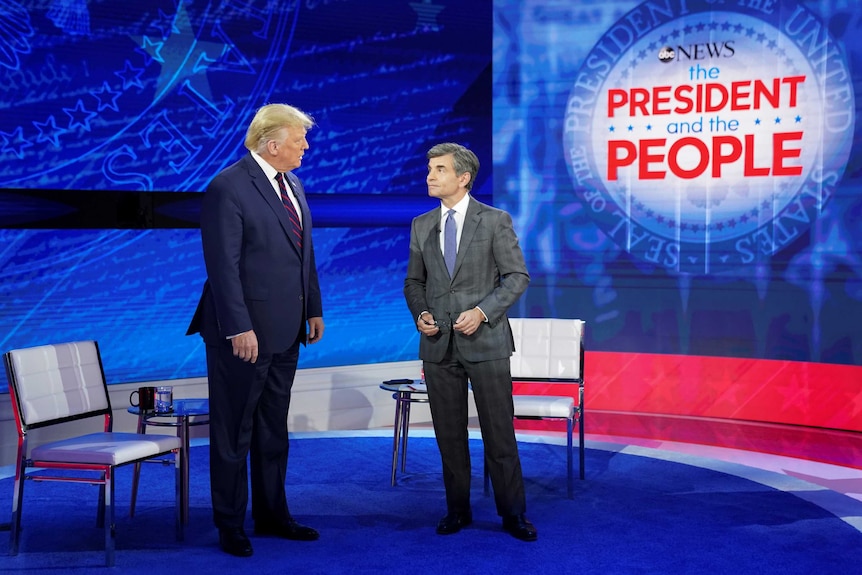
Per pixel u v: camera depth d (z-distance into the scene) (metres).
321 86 5.55
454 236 3.40
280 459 3.49
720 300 5.77
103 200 5.02
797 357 5.58
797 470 4.67
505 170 6.08
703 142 5.72
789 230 5.54
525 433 5.45
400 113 5.79
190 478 4.39
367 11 5.64
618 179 5.93
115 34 4.99
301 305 3.37
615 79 5.90
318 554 3.29
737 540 3.43
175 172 5.21
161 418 5.07
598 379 6.12
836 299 5.44
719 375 5.80
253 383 3.26
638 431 5.52
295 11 5.45
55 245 4.92
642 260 5.93
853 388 5.42
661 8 5.78
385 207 5.81
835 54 5.34
